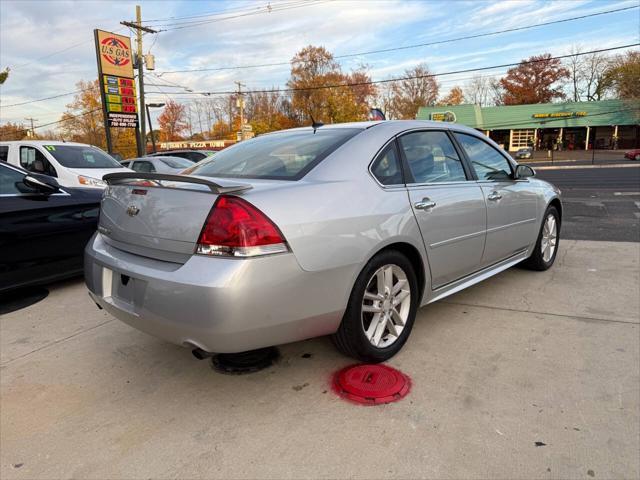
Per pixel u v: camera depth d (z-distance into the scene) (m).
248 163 2.90
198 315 2.06
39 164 7.61
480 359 2.81
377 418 2.24
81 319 3.73
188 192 2.21
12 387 2.67
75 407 2.45
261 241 2.08
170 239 2.24
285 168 2.65
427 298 3.09
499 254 3.80
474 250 3.42
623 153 48.19
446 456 1.96
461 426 2.16
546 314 3.50
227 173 2.85
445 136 3.45
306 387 2.57
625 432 2.08
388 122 3.11
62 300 4.23
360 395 2.44
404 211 2.76
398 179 2.87
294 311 2.23
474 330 3.25
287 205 2.22
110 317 3.76
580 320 3.37
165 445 2.11
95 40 21.66
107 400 2.51
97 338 3.33
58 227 4.39
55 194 4.44
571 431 2.10
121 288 2.47
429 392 2.46
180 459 2.01
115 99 22.55
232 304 2.03
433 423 2.19
